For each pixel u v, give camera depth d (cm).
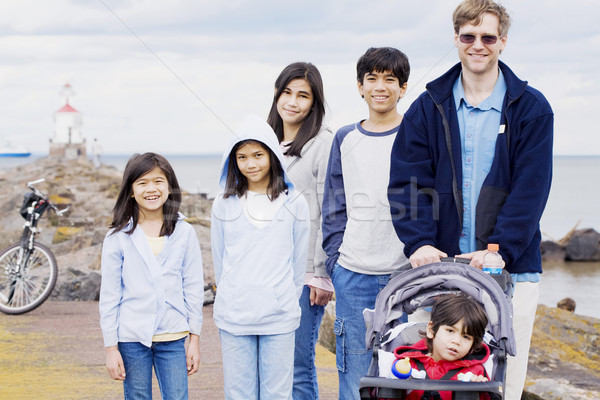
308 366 396
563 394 454
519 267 331
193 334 353
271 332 343
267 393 345
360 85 380
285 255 351
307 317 395
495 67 334
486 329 305
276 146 350
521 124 326
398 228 339
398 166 344
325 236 382
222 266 360
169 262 345
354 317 365
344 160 376
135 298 340
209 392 452
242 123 352
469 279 312
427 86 343
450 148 337
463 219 339
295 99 399
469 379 284
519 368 338
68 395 447
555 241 2016
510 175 330
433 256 324
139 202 341
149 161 341
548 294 1502
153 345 342
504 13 326
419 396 284
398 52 369
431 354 300
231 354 343
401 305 323
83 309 715
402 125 350
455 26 335
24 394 448
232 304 343
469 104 338
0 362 520
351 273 365
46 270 707
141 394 342
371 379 271
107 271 339
